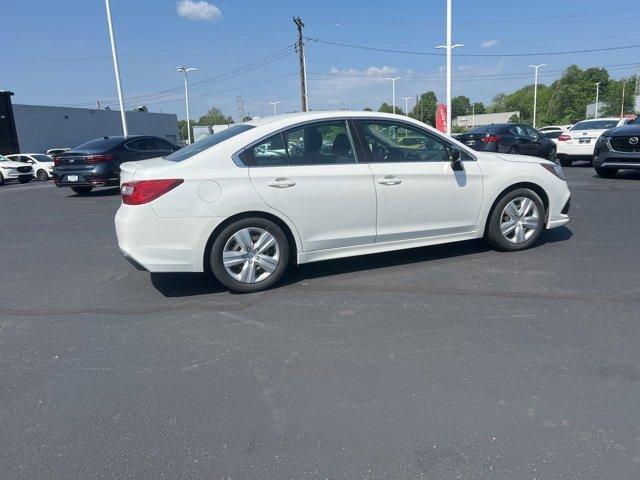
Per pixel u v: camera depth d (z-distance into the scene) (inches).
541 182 227.1
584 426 104.9
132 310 175.8
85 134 1809.8
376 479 92.5
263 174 182.1
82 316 171.9
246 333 154.2
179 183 173.5
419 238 210.4
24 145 1542.8
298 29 1576.0
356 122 198.7
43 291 199.9
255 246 185.3
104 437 106.6
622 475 91.2
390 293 183.2
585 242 245.0
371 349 141.1
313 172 188.1
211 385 125.5
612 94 3513.8
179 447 102.8
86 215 391.9
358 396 118.5
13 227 348.2
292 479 93.2
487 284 189.0
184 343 148.9
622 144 459.2
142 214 172.9
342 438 103.9
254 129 186.2
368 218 198.2
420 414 110.9
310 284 194.9
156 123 2278.5
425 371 128.4
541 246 239.1
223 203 177.0
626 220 293.9
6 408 118.0
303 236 190.2
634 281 187.6
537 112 4308.6
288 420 110.4
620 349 136.1
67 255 259.1
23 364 138.9
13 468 97.8
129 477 95.0
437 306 169.6
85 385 127.3
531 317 158.1
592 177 508.1
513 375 125.0
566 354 134.3
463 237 219.5
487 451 98.5
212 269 181.3
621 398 114.0
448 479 91.7
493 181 217.9
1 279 219.1
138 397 121.2
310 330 154.6
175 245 176.1
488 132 633.6
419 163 205.8
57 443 105.0
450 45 888.3
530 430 104.2
